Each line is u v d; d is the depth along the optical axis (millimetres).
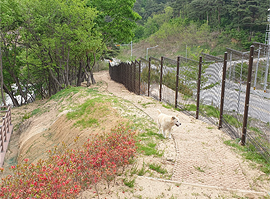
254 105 7965
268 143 6605
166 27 82188
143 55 75688
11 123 17734
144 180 5500
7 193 4254
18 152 13500
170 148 7230
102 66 56625
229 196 4785
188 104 12094
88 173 5184
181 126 9406
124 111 11648
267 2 66312
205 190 5023
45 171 4805
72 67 28719
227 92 9664
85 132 10469
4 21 18594
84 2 21828
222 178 5477
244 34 67750
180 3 96312
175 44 75750
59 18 20859
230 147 7195
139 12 120562
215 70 10719
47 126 14133
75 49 22781
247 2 67938
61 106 16219
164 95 14547
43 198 4105
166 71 14242
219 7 77500
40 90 35469
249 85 7059
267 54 9125
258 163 6117
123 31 27578
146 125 9492
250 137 7250
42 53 22969
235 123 8336
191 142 7625
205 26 75375
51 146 11617
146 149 7148
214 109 10852
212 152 6852
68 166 5250
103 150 5691
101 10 26609
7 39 22641
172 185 5266
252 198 4691
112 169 5734
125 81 24734
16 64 25672
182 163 6199
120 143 6449
